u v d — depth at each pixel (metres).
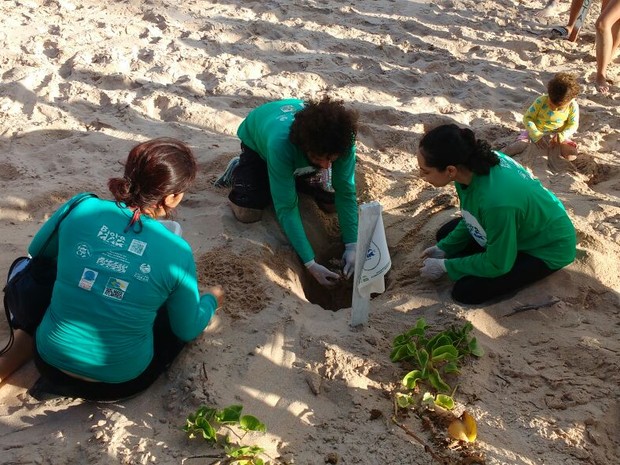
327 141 3.48
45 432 2.96
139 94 5.94
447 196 4.71
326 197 4.53
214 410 2.89
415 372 3.14
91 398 3.05
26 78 5.94
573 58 7.26
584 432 3.00
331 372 3.24
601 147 5.55
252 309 3.65
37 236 3.08
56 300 2.91
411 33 7.71
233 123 5.64
